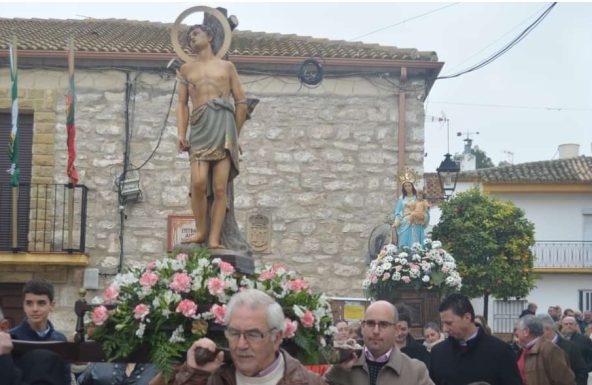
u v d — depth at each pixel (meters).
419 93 14.66
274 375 4.11
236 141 6.68
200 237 6.62
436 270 12.26
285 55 14.54
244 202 14.46
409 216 13.20
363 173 14.55
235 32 16.56
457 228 24.80
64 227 14.27
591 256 31.31
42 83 14.55
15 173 13.73
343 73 14.66
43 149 14.48
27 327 6.32
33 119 14.59
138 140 14.48
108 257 14.31
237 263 6.09
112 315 5.30
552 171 31.97
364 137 14.60
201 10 6.89
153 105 14.52
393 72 14.62
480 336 6.20
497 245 24.70
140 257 14.32
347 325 7.49
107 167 14.43
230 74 6.75
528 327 7.62
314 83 14.48
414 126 14.63
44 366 5.29
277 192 14.51
